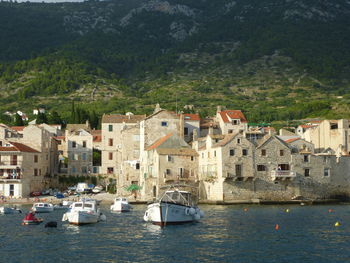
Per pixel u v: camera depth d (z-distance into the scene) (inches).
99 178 5521.7
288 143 4675.2
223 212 3627.0
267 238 2484.0
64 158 5900.6
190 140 5251.0
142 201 4394.7
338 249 2212.1
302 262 1968.5
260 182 4298.7
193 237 2513.5
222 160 4200.3
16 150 4815.5
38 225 3009.4
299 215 3440.0
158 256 2069.4
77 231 2741.1
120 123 5713.6
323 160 4483.3
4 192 4785.9
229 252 2144.4
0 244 2342.5
